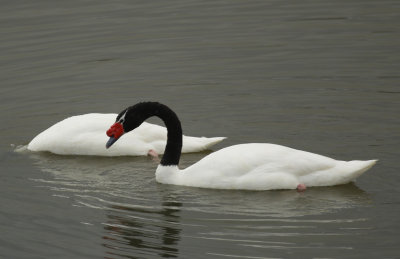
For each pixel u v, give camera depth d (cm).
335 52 2334
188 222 1334
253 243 1234
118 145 1731
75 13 2756
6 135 1853
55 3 2877
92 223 1347
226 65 2283
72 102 2044
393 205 1368
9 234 1313
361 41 2405
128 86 2145
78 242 1272
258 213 1359
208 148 1748
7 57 2353
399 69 2169
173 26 2614
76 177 1600
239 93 2075
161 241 1260
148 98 2058
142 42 2473
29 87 2145
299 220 1320
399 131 1756
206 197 1449
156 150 1747
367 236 1241
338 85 2088
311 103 1977
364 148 1664
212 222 1329
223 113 1942
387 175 1509
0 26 2614
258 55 2350
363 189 1449
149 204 1428
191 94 2081
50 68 2280
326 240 1234
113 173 1627
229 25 2617
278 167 1455
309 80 2138
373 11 2678
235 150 1504
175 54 2380
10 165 1678
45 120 1934
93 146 1741
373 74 2147
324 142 1717
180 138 1555
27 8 2816
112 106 2005
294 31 2530
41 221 1363
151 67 2284
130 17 2706
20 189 1527
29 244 1273
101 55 2369
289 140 1745
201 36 2522
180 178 1531
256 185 1455
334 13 2689
